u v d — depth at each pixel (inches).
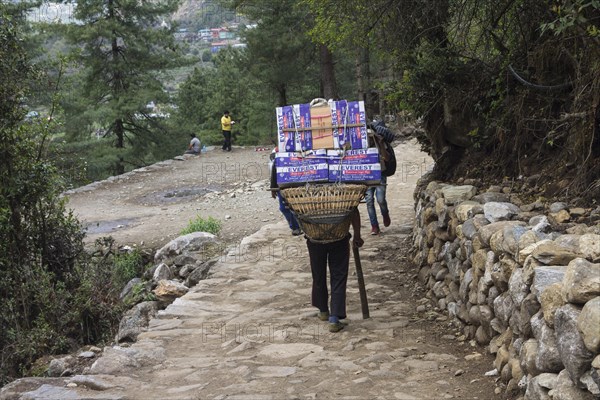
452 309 276.5
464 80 343.6
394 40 361.1
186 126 1565.0
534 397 169.3
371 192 456.1
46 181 407.2
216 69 2433.6
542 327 172.9
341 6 375.9
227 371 233.9
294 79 1418.6
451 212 298.4
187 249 512.1
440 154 384.5
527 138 309.7
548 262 184.9
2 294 380.2
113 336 372.8
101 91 1406.3
